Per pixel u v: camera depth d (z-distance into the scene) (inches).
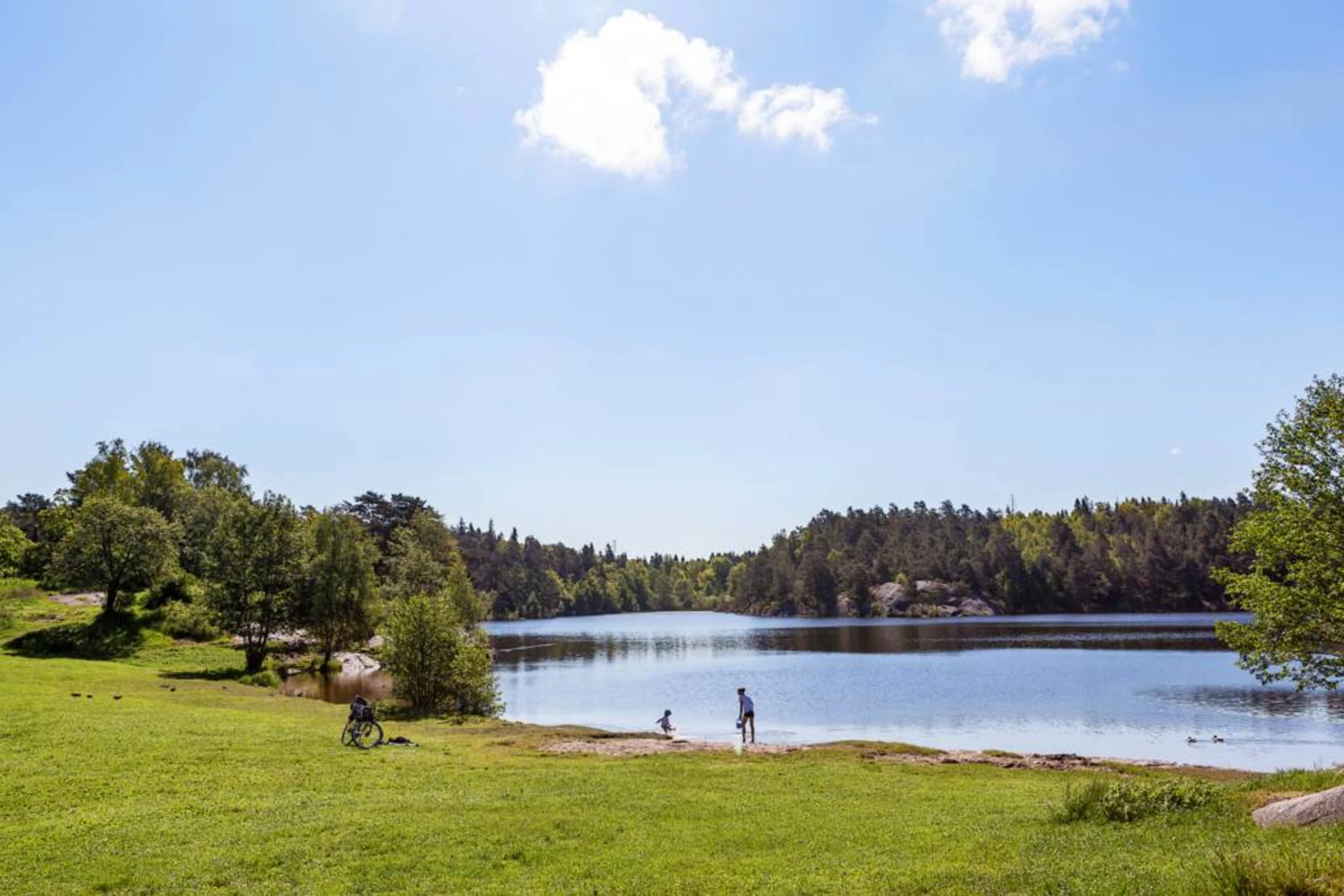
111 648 2337.6
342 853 554.3
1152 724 1556.3
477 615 3801.7
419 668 1633.9
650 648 4131.4
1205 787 673.0
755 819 666.8
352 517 2778.1
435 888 482.0
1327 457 903.7
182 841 577.9
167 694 1567.4
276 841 581.3
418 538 4512.8
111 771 804.6
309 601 2453.2
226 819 643.5
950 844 562.6
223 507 3791.8
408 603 1720.0
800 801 751.1
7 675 1627.7
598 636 5305.1
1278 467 929.5
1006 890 418.6
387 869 519.2
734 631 5649.6
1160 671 2399.1
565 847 571.2
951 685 2212.1
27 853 548.1
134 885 492.1
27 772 787.4
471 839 590.9
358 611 2466.8
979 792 815.1
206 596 2314.2
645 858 542.6
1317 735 1424.7
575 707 1987.0
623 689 2357.3
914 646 3599.9
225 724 1155.3
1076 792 695.1
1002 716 1680.6
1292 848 388.2
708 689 2313.0
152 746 940.0
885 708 1835.6
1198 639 3538.4
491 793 766.5
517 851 557.6
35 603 2898.6
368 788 784.3
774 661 3142.2
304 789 767.7
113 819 635.5
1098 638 3715.6
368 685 2078.0
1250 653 971.9
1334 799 509.7
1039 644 3476.9
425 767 912.3
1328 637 903.1
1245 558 6284.5
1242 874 344.2
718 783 848.3
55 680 1622.8
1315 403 921.5
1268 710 1702.8
